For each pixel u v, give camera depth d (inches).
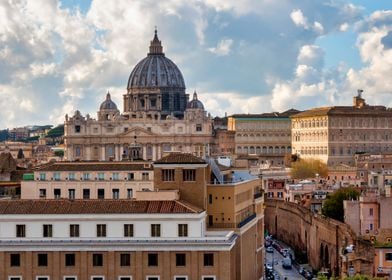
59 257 6589.6
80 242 6574.8
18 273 6589.6
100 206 6747.1
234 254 7155.5
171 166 7337.6
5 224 6663.4
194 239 6550.2
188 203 7116.1
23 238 6628.9
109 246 6555.1
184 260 6565.0
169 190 7175.2
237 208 7780.5
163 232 6594.5
